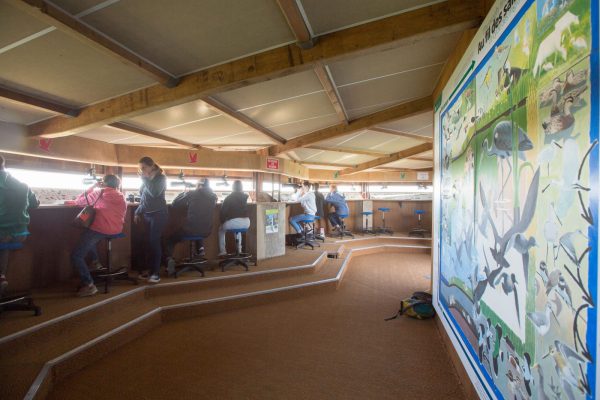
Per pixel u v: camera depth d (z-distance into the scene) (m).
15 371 2.17
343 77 3.62
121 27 2.35
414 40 2.48
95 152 5.97
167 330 3.25
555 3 1.16
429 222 9.28
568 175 1.08
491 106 1.79
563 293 1.11
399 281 5.28
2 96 3.30
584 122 1.00
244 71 2.94
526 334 1.37
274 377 2.41
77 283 3.69
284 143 6.77
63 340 2.63
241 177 8.84
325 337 3.11
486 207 1.85
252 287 4.23
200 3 2.16
